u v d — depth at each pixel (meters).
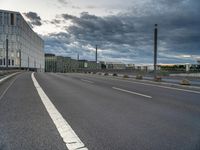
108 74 37.56
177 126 4.79
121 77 30.02
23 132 4.24
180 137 4.05
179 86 15.74
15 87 13.18
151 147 3.53
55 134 4.15
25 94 9.91
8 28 82.81
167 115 5.88
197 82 17.75
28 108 6.60
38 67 135.00
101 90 12.27
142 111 6.39
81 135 4.11
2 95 9.46
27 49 102.25
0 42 80.94
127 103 7.82
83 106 7.11
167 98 9.29
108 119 5.36
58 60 162.25
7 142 3.69
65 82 18.41
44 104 7.34
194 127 4.73
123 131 4.38
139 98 9.20
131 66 33.31
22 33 91.00
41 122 4.99
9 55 82.88
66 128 4.54
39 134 4.13
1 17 81.56
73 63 149.38
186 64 22.69
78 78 25.59
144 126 4.77
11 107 6.72
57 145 3.59
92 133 4.24
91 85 15.65
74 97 9.23
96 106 7.14
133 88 13.82
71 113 6.00
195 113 6.17
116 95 10.10
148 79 24.28
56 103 7.62
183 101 8.46
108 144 3.65
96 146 3.56
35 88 12.72
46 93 10.44
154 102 8.14
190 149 3.46
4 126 4.63
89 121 5.14
